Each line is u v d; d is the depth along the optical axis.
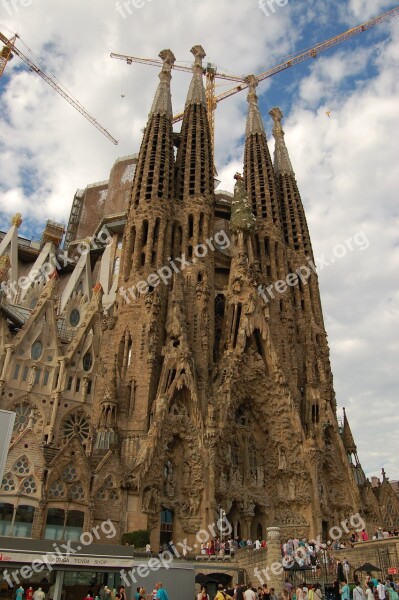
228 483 57.59
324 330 82.19
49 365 64.69
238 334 66.81
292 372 72.88
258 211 87.94
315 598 27.05
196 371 62.38
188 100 94.06
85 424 63.31
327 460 64.69
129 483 48.28
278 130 108.00
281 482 61.53
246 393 63.97
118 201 102.19
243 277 71.50
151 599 26.62
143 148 81.25
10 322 71.06
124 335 62.44
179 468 53.94
